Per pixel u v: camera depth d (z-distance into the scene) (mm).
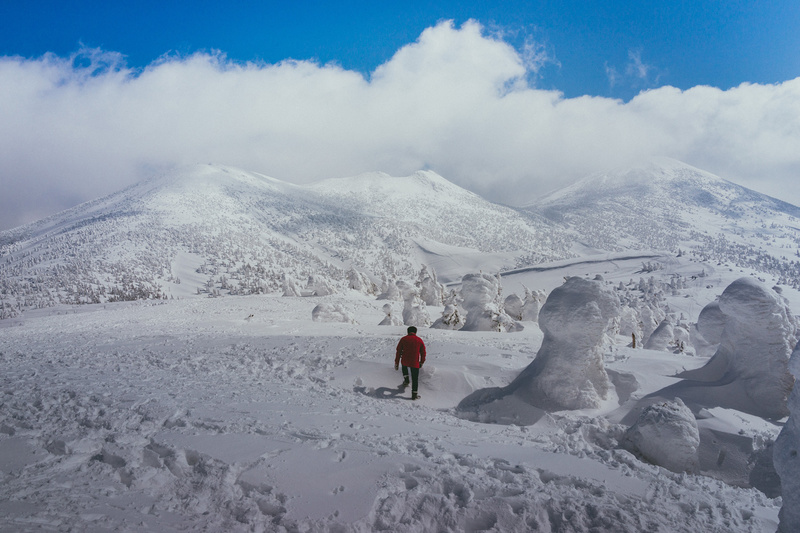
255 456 4281
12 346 13641
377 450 4633
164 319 23594
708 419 6738
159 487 3719
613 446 6371
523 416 7656
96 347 12852
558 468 4449
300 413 6066
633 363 9523
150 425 5086
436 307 38594
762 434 6270
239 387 7836
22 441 4422
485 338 13656
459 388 8781
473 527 3365
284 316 25312
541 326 8508
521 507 3512
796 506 2926
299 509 3428
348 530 3201
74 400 6176
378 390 8805
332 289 41375
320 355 10781
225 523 3242
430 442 5164
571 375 7910
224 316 24875
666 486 4227
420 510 3512
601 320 7902
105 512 3209
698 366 9281
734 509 3959
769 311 7512
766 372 7520
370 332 15836
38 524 2934
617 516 3465
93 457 4211
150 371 9211
